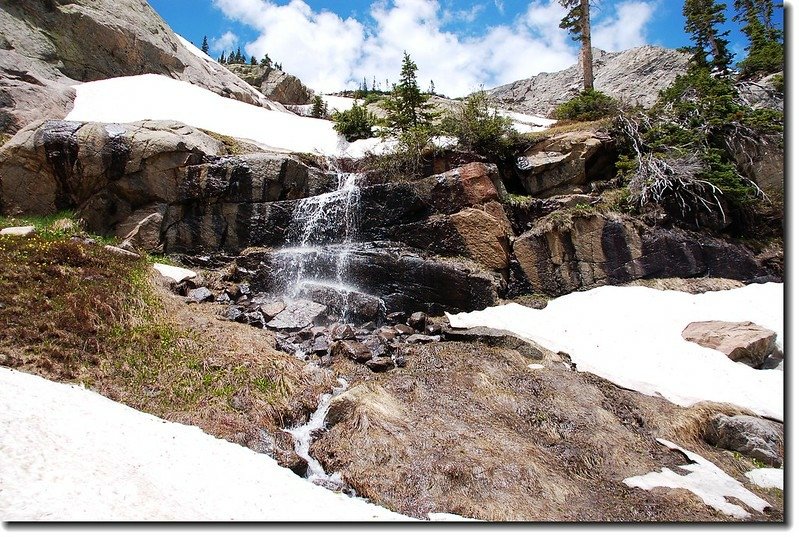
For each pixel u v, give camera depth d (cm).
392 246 1530
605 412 919
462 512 628
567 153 1697
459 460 721
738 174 1596
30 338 830
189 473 560
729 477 786
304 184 1666
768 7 2686
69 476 470
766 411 959
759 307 1311
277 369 917
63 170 1482
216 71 3406
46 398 643
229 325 1100
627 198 1562
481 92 1891
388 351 1115
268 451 705
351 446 744
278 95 4697
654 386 1041
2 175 1476
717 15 2405
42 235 1230
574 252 1481
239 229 1563
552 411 908
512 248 1515
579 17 2539
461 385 967
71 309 934
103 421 630
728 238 1544
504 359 1080
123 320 973
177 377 852
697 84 1836
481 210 1507
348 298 1332
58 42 2303
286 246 1557
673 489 722
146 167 1530
